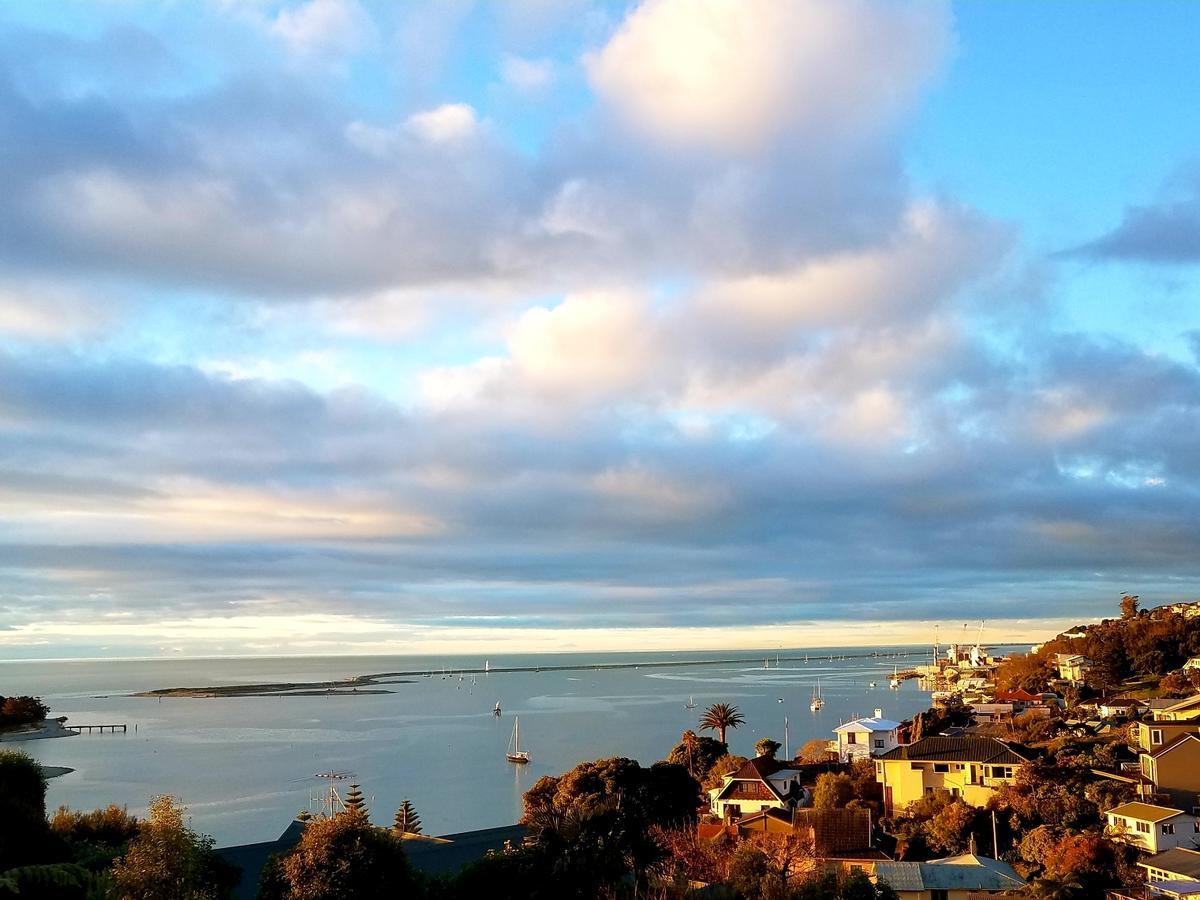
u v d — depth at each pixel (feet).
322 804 516.32
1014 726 481.05
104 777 635.25
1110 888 220.64
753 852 204.95
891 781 329.11
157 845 154.51
